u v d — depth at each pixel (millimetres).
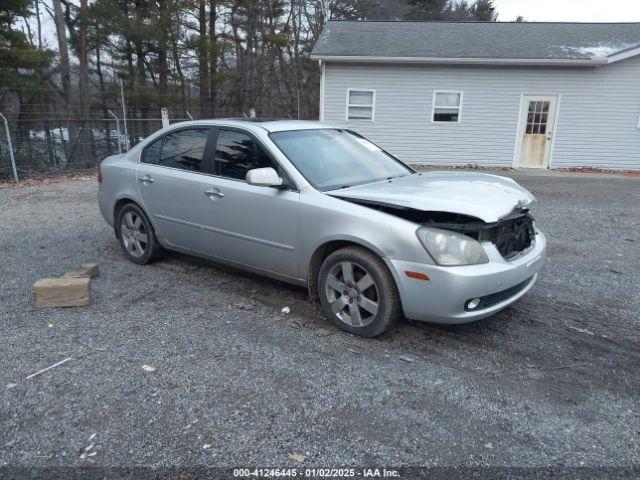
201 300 4344
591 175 14656
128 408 2770
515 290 3666
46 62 17469
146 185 4949
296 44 30750
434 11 41969
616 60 14742
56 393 2904
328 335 3688
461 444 2514
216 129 4520
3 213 8148
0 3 15812
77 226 7121
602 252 6148
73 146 13938
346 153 4457
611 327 3908
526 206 3834
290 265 3982
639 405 2867
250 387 2988
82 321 3893
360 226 3467
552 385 3068
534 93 15656
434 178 4305
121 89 19609
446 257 3229
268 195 3967
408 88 15875
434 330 3791
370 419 2703
